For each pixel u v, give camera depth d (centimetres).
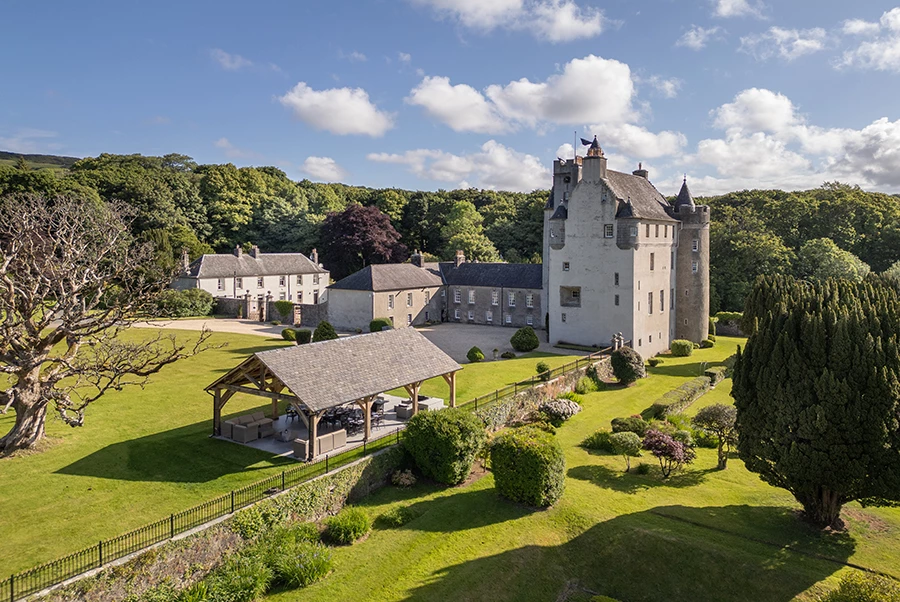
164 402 3291
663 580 1931
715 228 7850
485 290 6875
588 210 5128
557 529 2238
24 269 2667
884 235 8194
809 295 2253
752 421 2173
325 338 5122
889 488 1905
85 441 2612
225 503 2019
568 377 4000
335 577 1891
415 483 2566
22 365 2362
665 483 2647
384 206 11538
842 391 1927
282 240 10425
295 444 2466
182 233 8469
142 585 1664
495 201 12406
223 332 5994
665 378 4538
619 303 5009
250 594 1747
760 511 2342
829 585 1809
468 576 1934
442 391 3678
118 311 2708
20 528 1847
